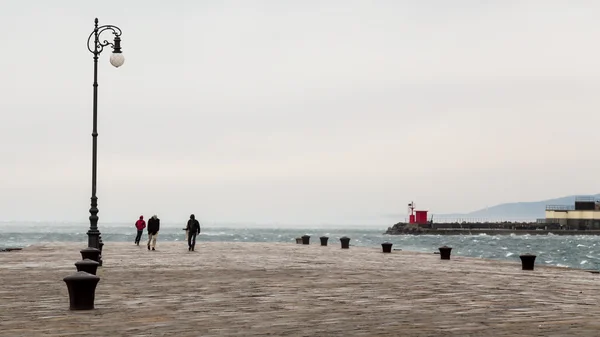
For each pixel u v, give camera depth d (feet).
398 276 85.51
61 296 61.05
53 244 202.49
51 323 44.65
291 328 42.34
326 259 126.00
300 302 56.59
